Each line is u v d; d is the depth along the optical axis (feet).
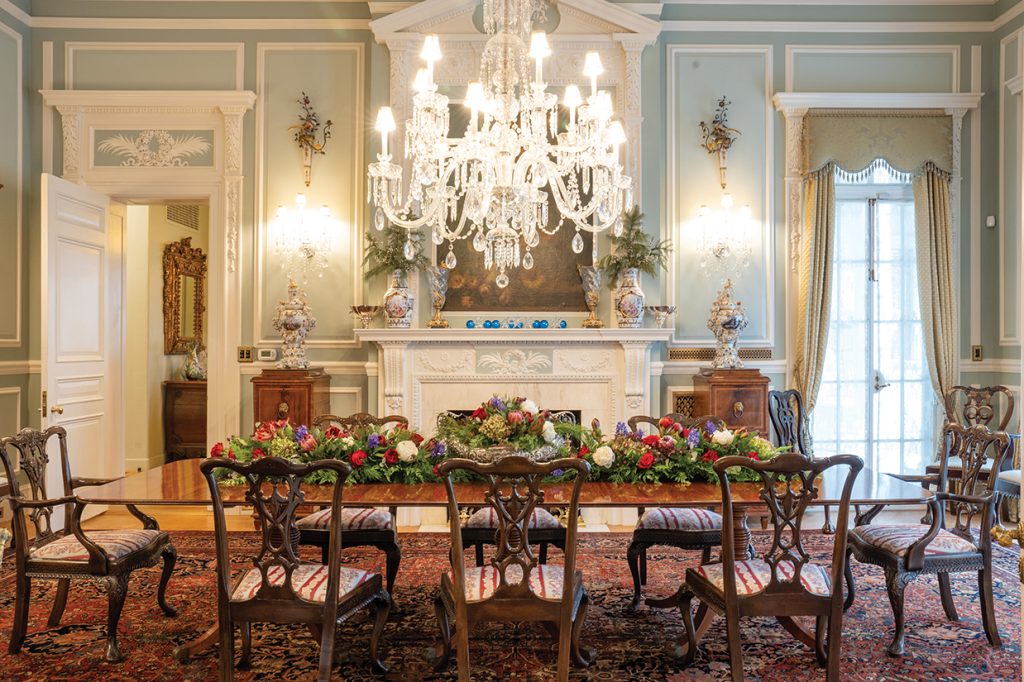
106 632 10.24
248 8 18.21
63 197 16.19
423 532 15.80
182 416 23.94
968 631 10.19
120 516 17.53
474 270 17.92
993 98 18.49
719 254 18.28
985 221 18.57
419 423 17.20
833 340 18.89
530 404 10.74
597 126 11.81
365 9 18.24
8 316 17.37
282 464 7.66
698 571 8.91
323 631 7.95
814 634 9.63
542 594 8.09
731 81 18.42
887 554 9.65
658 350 17.78
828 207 18.20
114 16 18.20
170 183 18.16
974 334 18.60
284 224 18.07
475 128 11.50
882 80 18.56
